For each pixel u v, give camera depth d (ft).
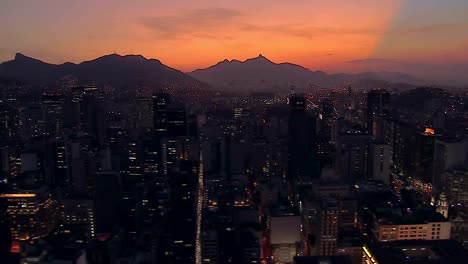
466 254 621.31
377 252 629.51
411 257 632.38
